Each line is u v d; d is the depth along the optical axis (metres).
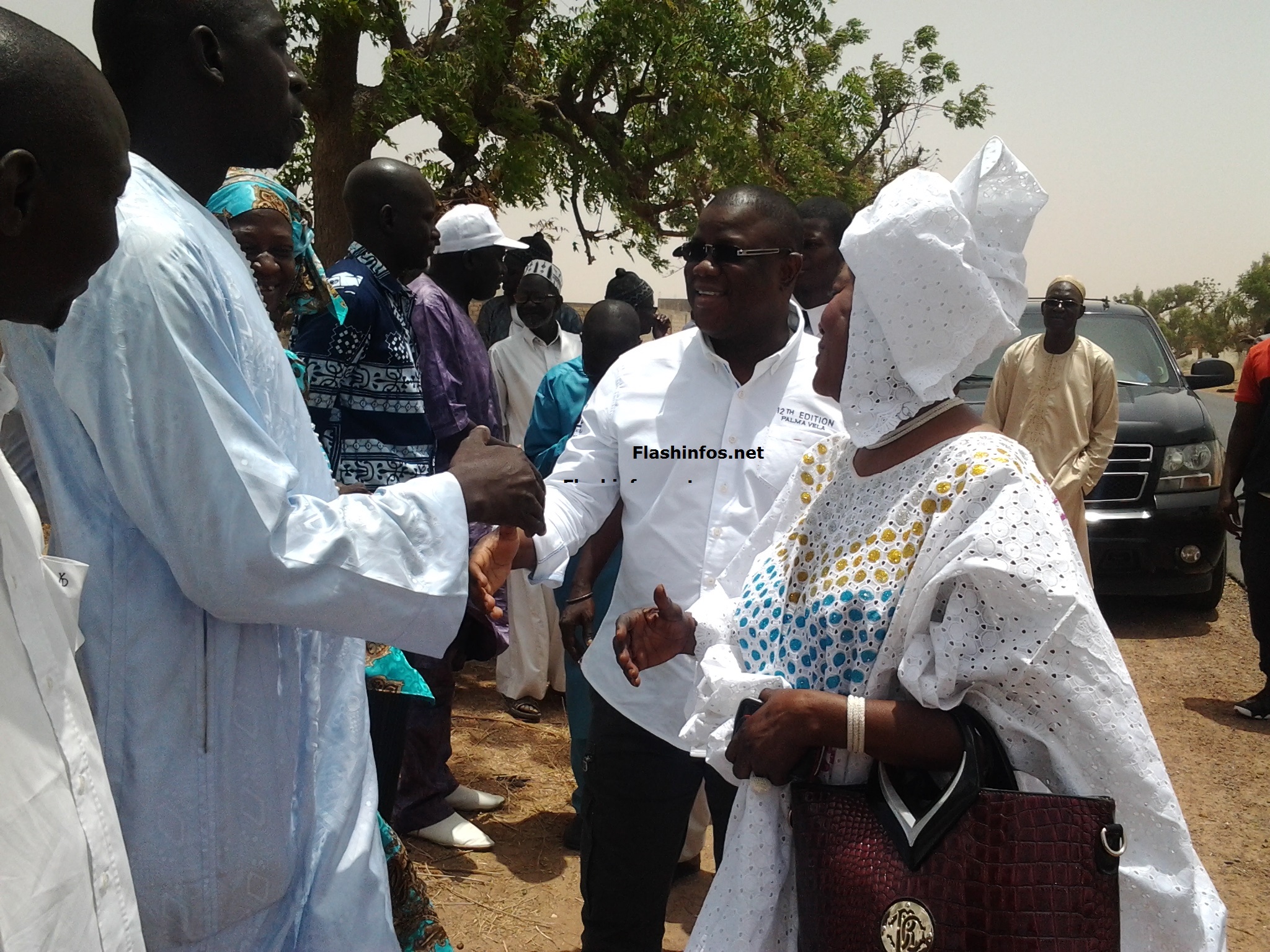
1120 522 6.82
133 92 1.71
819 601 1.83
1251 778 4.86
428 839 3.94
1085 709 1.63
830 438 2.16
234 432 1.50
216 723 1.58
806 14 15.21
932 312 1.71
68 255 1.25
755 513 2.61
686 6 14.02
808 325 4.16
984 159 1.74
